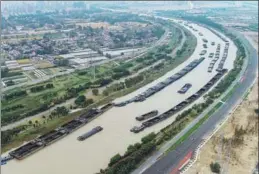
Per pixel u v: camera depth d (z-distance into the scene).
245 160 185.25
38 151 186.50
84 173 167.50
